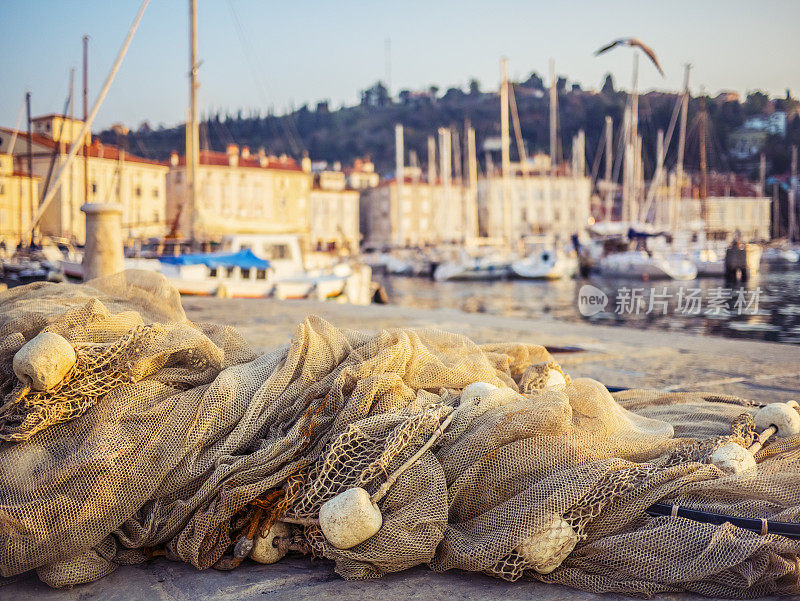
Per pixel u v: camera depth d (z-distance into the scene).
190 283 22.00
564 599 2.63
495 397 3.45
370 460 2.99
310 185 114.06
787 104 194.88
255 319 12.67
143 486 2.93
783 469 3.23
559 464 3.01
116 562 2.95
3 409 3.02
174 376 3.40
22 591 2.73
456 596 2.64
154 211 86.31
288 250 25.45
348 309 14.81
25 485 2.80
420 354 3.79
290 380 3.48
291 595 2.65
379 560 2.76
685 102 70.06
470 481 3.01
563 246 73.50
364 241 132.38
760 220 108.06
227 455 3.11
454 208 113.38
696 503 2.94
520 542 2.69
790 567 2.63
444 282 58.53
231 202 98.12
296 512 2.92
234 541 2.94
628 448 3.28
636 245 59.09
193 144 27.19
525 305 37.81
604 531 2.87
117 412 3.06
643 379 7.02
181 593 2.69
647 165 121.12
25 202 68.50
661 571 2.69
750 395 6.23
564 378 4.41
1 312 3.64
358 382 3.34
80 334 3.38
